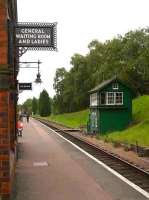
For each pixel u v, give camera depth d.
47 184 16.48
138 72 74.44
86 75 102.44
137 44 78.50
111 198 13.88
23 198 13.97
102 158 25.50
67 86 110.38
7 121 12.66
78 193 14.72
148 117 47.88
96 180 17.28
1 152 12.68
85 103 104.81
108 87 48.56
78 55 106.00
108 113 48.25
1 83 12.55
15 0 20.30
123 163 22.61
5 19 12.60
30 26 17.67
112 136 40.88
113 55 82.62
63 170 20.14
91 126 51.66
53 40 17.66
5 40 12.59
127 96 48.62
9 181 12.76
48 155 26.69
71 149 30.75
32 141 37.97
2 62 12.59
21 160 24.03
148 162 23.88
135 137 36.09
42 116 146.62
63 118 95.06
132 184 16.36
